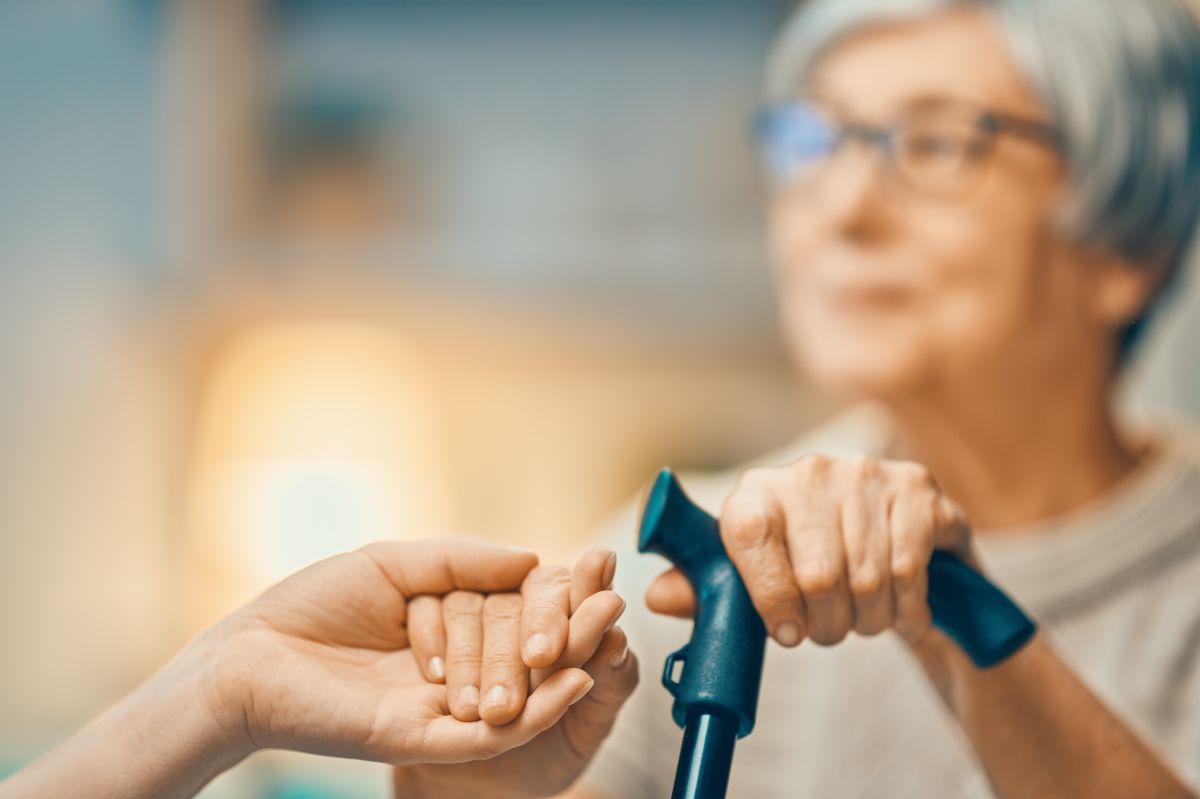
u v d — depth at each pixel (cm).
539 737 54
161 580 191
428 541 53
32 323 196
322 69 192
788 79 98
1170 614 90
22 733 185
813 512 52
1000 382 90
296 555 187
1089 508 93
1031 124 88
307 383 193
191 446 194
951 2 90
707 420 199
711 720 48
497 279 195
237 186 192
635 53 194
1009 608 54
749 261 192
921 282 88
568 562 192
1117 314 92
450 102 194
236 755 49
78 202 195
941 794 89
